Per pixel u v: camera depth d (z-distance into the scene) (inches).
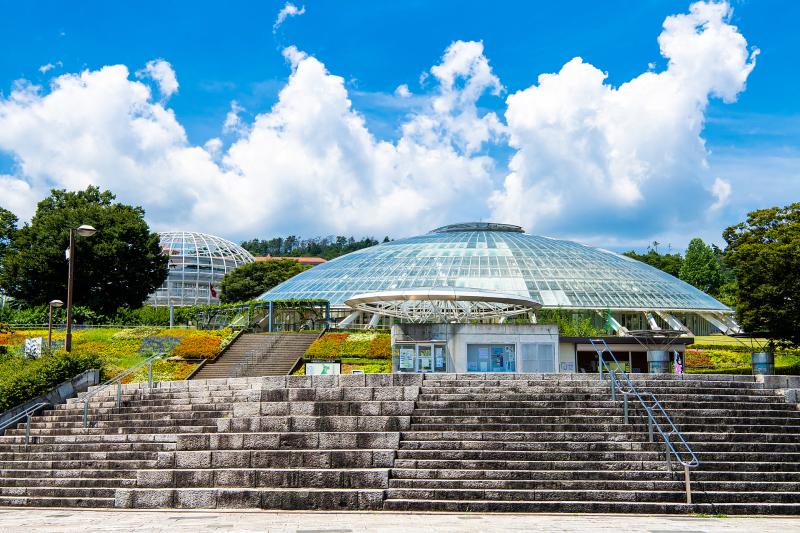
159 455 992.9
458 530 740.7
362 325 3134.8
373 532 727.7
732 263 2250.2
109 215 3449.8
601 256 3676.2
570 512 877.2
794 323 1943.9
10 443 1144.2
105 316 3216.0
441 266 3329.2
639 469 951.0
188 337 2396.7
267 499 898.7
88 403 1330.0
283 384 1219.9
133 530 736.3
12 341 2437.3
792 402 1155.3
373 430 1046.4
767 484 916.0
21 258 3248.0
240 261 6422.2
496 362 1705.2
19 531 731.4
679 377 1253.1
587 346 2070.6
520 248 3567.9
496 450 988.6
